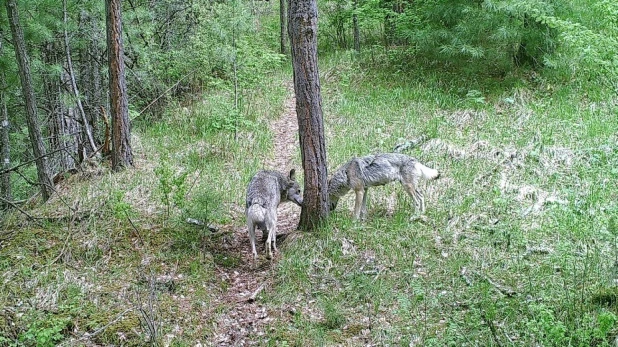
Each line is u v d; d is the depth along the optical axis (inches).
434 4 547.8
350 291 262.2
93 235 315.6
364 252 290.5
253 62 607.8
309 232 313.6
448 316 235.3
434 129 448.5
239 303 265.7
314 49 301.0
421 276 265.9
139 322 240.5
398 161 323.9
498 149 395.5
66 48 506.0
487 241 289.1
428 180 350.0
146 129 546.6
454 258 275.4
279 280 278.2
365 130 485.4
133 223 330.0
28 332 226.1
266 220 297.7
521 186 343.3
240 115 527.2
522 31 506.6
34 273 281.0
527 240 285.3
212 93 613.6
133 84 609.6
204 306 261.3
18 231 326.3
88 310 251.8
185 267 292.7
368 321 240.5
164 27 652.7
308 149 309.1
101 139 584.1
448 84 548.7
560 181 348.8
